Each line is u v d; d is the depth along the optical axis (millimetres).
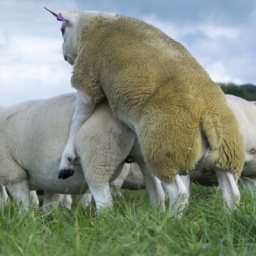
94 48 8492
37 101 10008
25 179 10062
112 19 8758
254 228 6781
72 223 7773
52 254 6141
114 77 8094
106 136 8578
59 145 9203
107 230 7188
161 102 7676
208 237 6438
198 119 7602
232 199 7809
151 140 7684
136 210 8180
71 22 9406
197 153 7656
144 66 7938
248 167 11211
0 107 10414
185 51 8359
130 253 5996
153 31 8492
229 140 7762
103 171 8633
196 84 7773
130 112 7953
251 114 11258
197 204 8422
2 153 9992
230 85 26953
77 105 8734
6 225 7234
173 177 7715
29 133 9656
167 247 6078
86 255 6047
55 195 10570
